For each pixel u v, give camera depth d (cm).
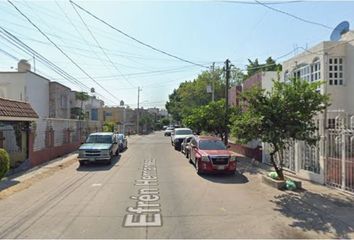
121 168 2042
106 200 1193
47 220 948
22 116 1994
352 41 1661
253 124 1338
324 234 847
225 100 2862
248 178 1681
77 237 805
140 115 10394
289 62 2052
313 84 1340
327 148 1461
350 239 815
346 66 1702
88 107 5844
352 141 1307
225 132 2769
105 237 805
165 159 2522
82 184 1514
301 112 1316
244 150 2738
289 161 1825
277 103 1333
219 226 897
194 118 2895
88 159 2161
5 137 2089
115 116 8762
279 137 1330
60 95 3750
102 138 2448
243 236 820
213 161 1748
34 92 3136
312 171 1582
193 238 801
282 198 1231
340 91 1702
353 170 1297
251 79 2947
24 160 2078
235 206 1112
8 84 2912
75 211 1044
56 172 1898
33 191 1366
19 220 950
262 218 977
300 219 973
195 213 1022
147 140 5378
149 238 798
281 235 834
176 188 1417
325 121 1475
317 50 1745
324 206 1115
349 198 1223
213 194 1301
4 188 1433
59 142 2898
